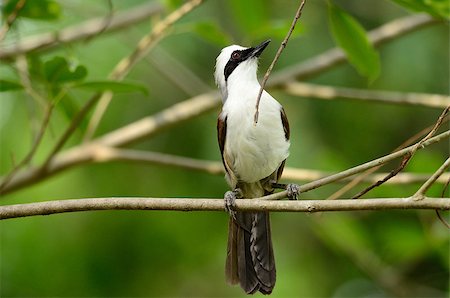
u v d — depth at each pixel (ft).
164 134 43.88
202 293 44.80
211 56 43.96
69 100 33.40
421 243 38.58
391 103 36.01
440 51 42.57
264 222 28.37
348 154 44.21
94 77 43.37
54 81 28.02
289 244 45.37
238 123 28.53
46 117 28.91
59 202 23.77
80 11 40.57
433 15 29.73
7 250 42.73
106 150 35.47
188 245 44.32
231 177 29.63
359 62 32.27
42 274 42.80
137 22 39.86
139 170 44.39
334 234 39.19
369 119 44.04
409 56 42.37
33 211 23.72
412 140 26.48
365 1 44.93
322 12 43.65
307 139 42.57
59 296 42.86
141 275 44.01
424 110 44.29
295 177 33.32
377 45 37.32
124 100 44.37
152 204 23.62
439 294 43.14
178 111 37.14
